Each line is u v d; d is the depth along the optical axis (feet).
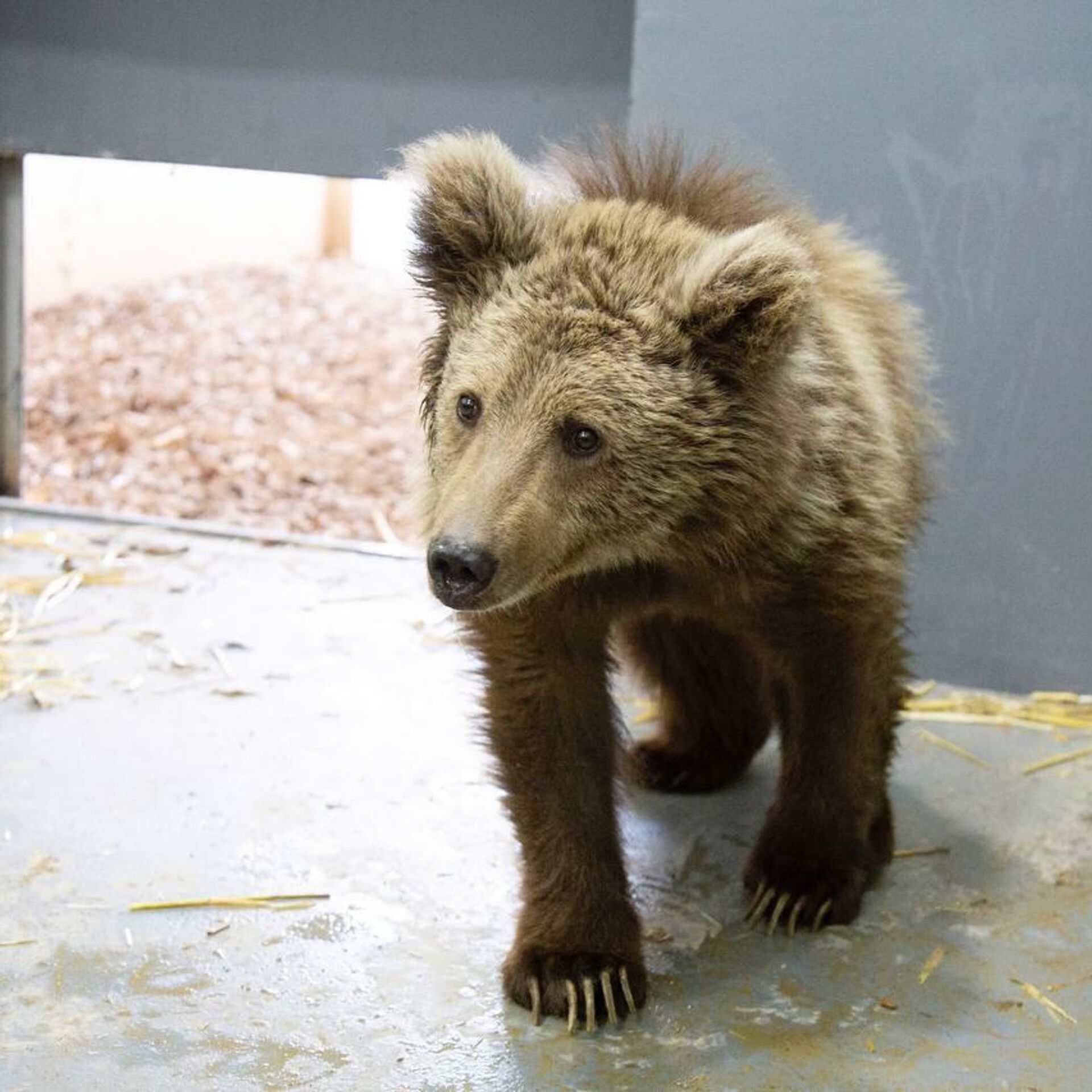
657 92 5.58
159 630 5.73
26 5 6.74
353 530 7.72
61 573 6.26
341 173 6.50
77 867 4.05
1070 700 5.57
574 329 3.24
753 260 3.18
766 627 3.68
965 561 5.65
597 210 3.49
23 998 3.48
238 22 6.46
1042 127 5.27
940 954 3.80
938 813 4.64
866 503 3.57
